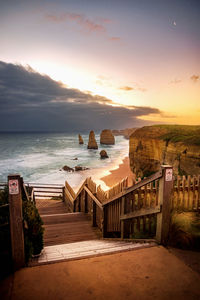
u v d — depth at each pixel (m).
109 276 2.77
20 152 82.75
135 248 3.47
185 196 4.48
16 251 2.93
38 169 44.50
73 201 9.55
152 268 2.95
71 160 58.06
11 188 2.87
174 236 3.68
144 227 4.22
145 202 4.04
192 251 3.42
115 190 5.01
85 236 5.80
